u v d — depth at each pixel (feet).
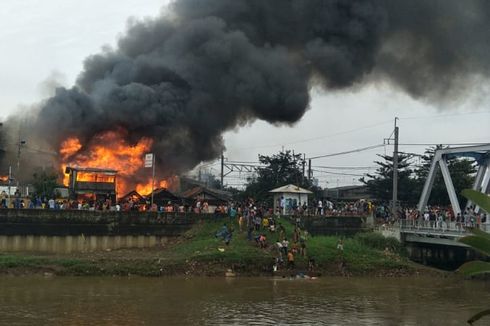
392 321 96.99
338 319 97.45
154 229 180.04
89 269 144.25
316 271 156.56
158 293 120.26
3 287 122.83
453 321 98.22
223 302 111.55
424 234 177.17
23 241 167.02
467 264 25.08
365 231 196.13
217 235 172.35
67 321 90.68
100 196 212.02
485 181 191.31
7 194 202.39
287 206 208.85
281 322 93.76
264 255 156.25
